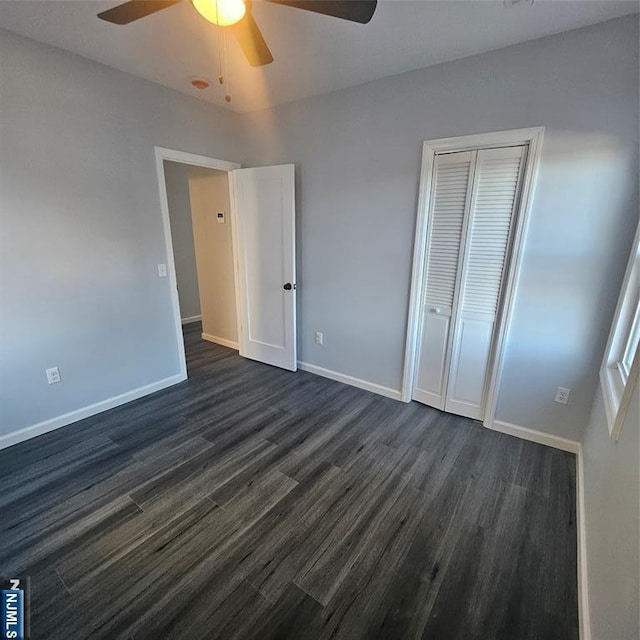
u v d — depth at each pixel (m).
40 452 2.22
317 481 1.98
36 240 2.22
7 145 2.04
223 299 4.12
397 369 2.91
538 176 2.03
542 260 2.11
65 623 1.25
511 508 1.79
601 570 1.18
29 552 1.52
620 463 1.22
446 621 1.28
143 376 2.96
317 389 3.13
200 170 3.80
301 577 1.43
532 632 1.25
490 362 2.45
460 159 2.28
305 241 3.19
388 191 2.60
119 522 1.69
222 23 1.37
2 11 1.77
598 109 1.82
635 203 1.82
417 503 1.82
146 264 2.83
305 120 2.90
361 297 2.96
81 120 2.31
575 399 2.17
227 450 2.25
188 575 1.43
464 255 2.39
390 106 2.46
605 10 1.67
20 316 2.22
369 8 1.33
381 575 1.44
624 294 1.84
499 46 2.01
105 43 2.09
